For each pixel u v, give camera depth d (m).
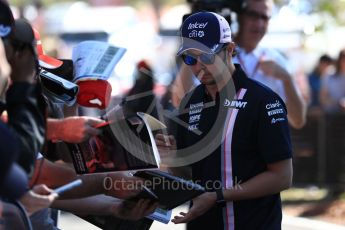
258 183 8.49
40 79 7.35
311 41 33.72
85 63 8.23
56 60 8.37
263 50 13.40
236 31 13.24
